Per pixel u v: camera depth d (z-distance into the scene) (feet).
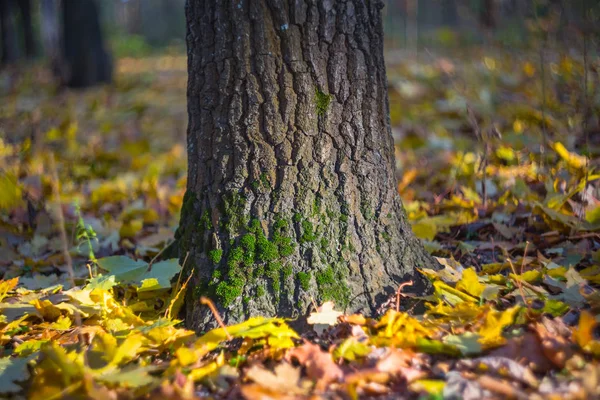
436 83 27.32
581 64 16.57
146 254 11.66
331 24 8.66
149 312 8.91
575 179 12.31
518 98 20.62
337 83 8.72
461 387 6.41
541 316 7.77
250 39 8.61
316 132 8.68
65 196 16.05
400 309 8.45
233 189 8.73
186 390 6.51
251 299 8.34
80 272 10.85
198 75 9.09
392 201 9.21
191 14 9.12
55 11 58.65
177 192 16.25
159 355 7.88
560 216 11.00
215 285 8.50
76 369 6.77
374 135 9.05
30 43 66.85
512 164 14.76
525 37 22.86
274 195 8.64
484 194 12.61
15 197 13.69
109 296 8.70
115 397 6.52
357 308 8.40
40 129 20.93
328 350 7.53
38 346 7.93
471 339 7.24
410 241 9.27
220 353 7.61
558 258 10.21
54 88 41.98
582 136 15.60
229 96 8.75
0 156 15.92
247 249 8.50
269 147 8.66
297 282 8.39
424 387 6.51
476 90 21.26
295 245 8.52
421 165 17.24
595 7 16.42
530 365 6.95
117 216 15.05
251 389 6.25
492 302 8.49
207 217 8.89
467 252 10.80
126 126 28.12
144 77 48.80
